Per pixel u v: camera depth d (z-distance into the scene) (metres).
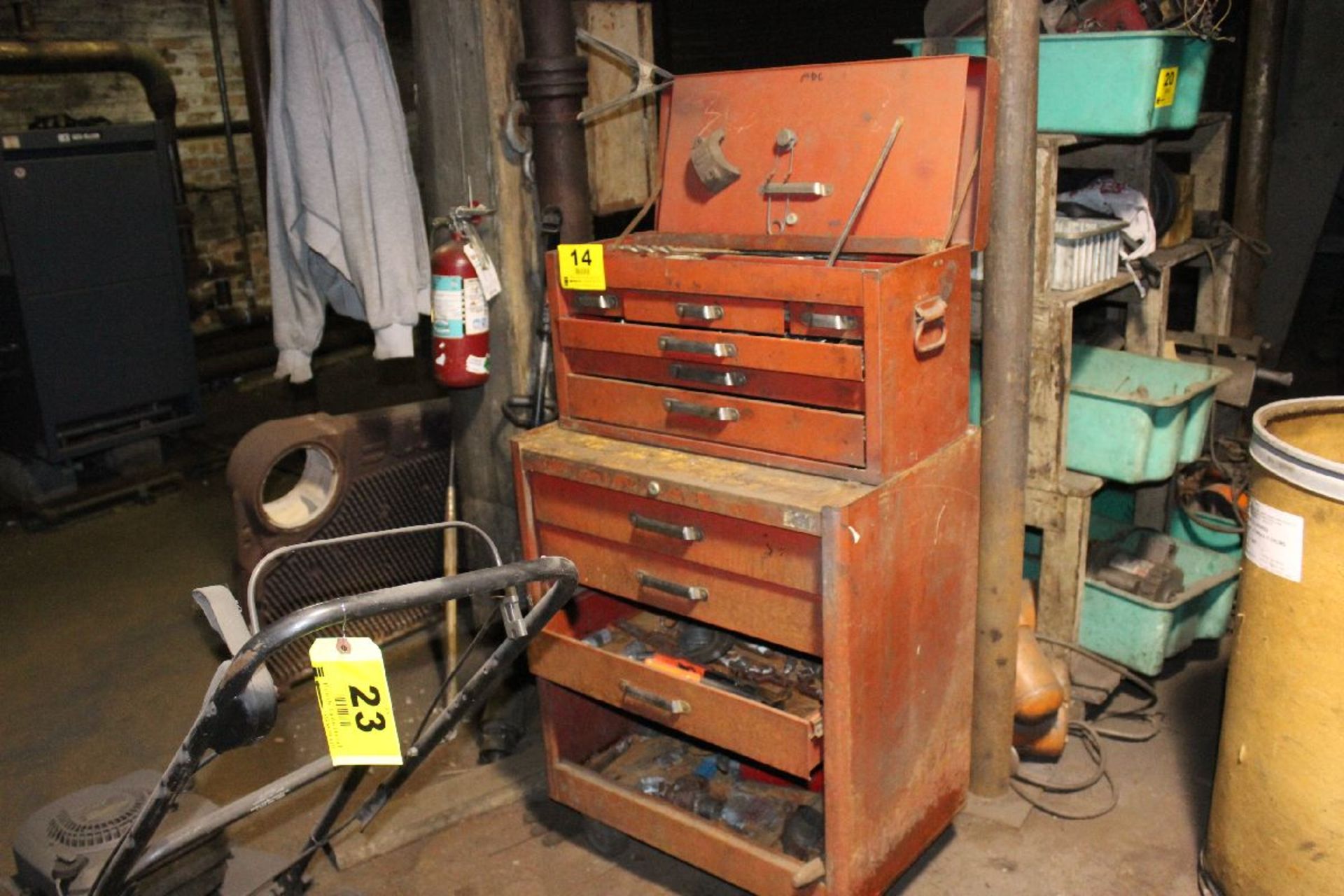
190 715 2.86
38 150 3.91
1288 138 4.37
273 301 2.74
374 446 2.88
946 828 2.27
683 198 2.14
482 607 3.00
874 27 4.78
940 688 2.03
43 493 4.12
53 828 1.79
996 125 1.92
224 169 5.82
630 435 2.03
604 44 2.27
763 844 2.01
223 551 3.83
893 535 1.77
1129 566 2.63
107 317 4.17
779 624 1.80
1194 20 2.33
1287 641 1.75
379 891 2.19
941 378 1.83
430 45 2.50
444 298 2.49
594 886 2.18
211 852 1.85
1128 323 2.86
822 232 1.96
